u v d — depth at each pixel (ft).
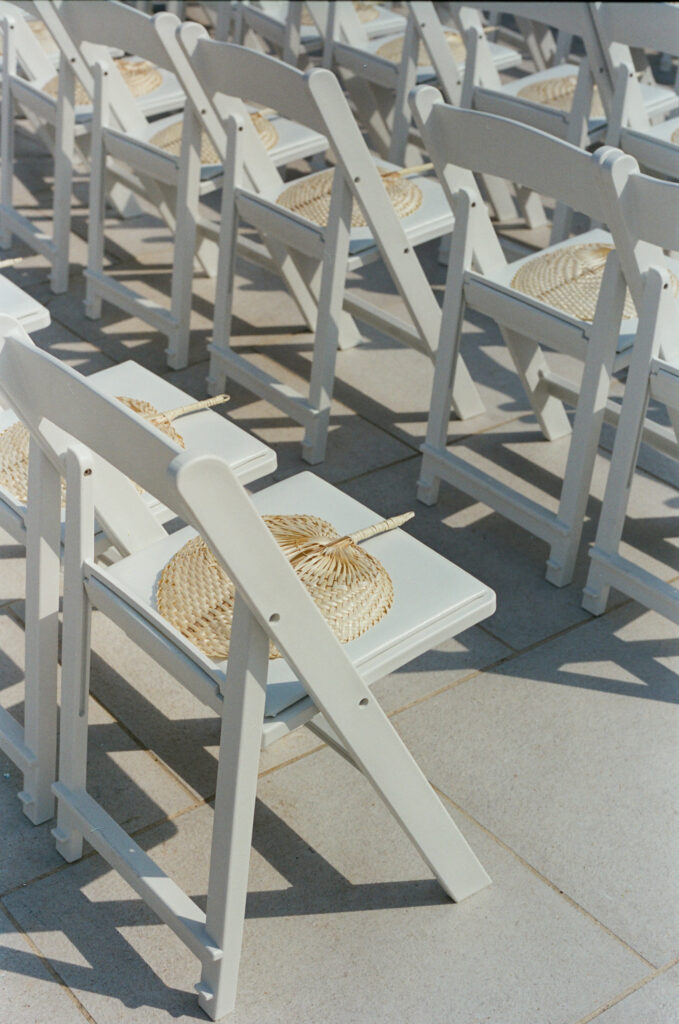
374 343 9.76
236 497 3.36
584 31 9.01
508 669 6.47
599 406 6.66
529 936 4.99
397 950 4.90
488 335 9.89
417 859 5.34
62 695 4.88
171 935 4.92
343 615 4.62
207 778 5.74
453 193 7.02
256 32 13.60
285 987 4.72
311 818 5.52
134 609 4.42
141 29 8.15
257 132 8.61
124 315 10.10
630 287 6.14
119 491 5.11
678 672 6.49
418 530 7.61
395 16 13.37
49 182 12.32
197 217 9.08
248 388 8.65
